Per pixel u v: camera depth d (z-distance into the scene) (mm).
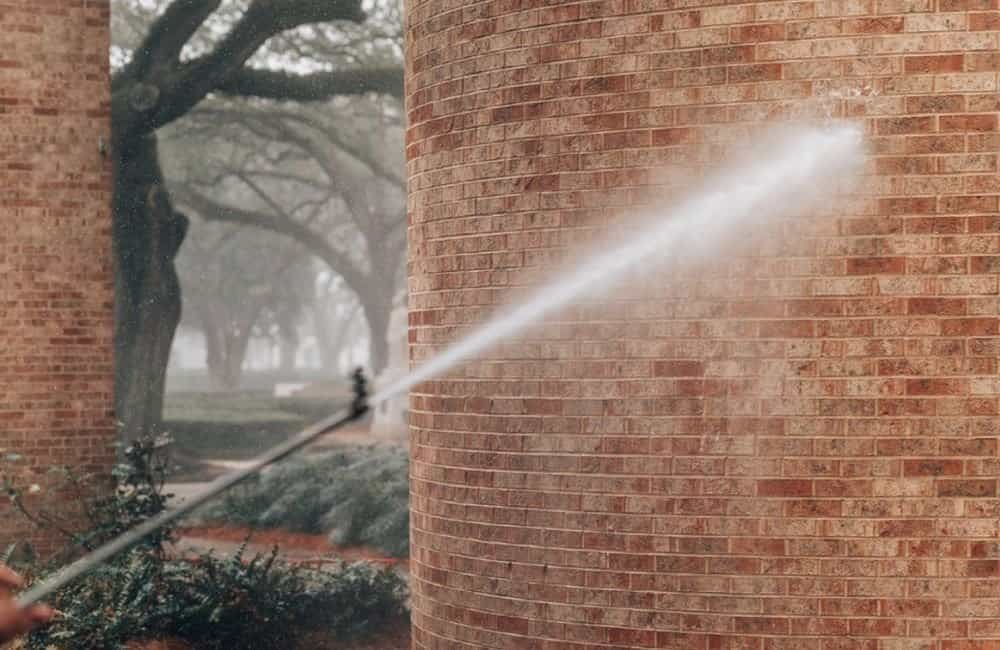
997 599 6402
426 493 7777
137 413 28016
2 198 13477
